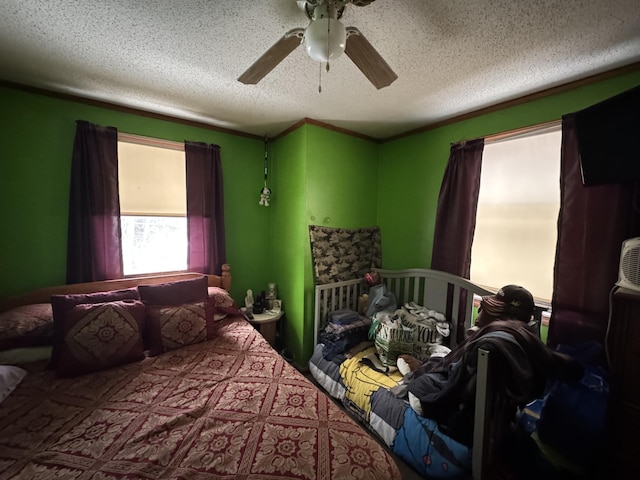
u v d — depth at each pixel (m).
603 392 1.32
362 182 2.85
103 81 1.78
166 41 1.37
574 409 1.28
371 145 2.90
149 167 2.32
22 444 1.00
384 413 1.61
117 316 1.62
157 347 1.72
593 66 1.53
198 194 2.48
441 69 1.58
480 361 1.15
